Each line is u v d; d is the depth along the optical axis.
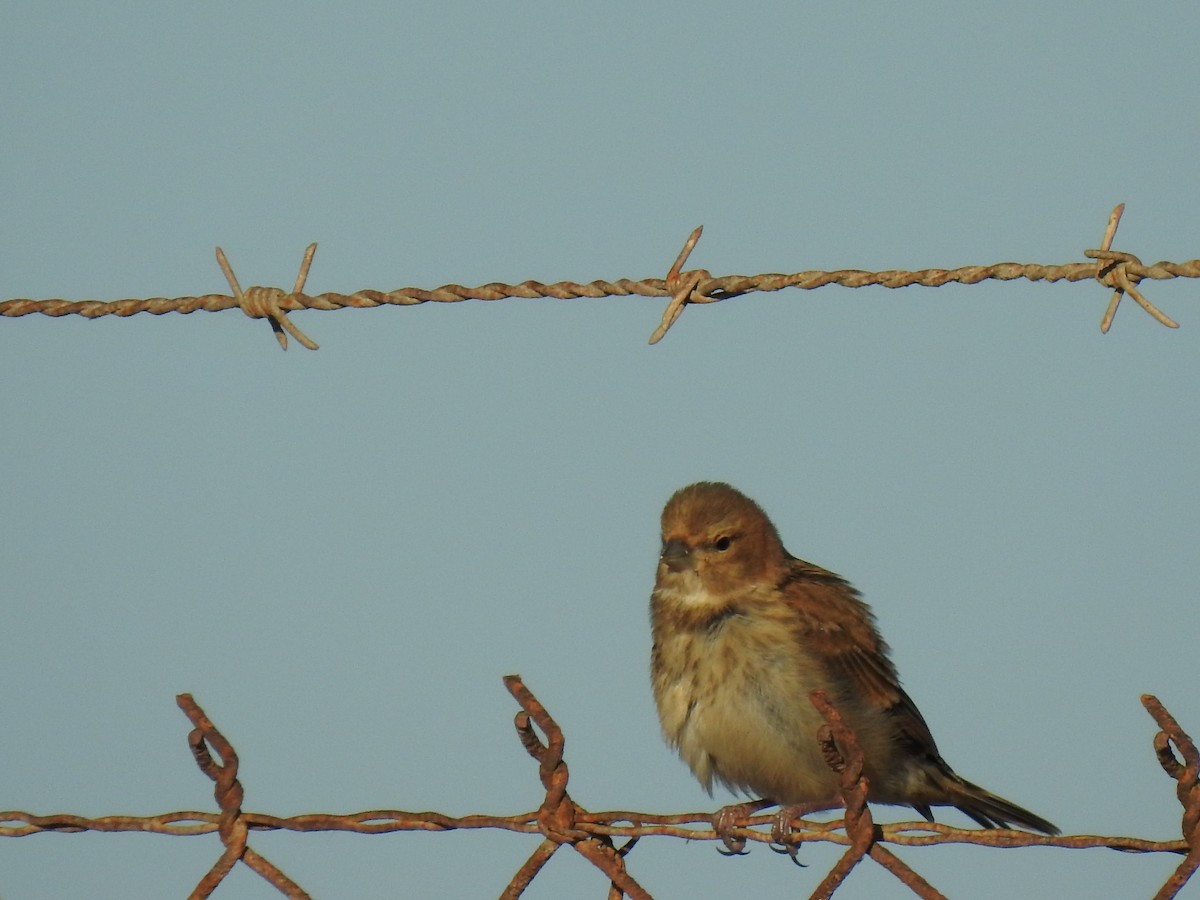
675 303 9.97
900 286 9.66
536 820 7.79
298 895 7.81
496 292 10.27
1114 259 9.16
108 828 7.98
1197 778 6.93
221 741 7.79
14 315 11.00
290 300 10.57
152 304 10.88
